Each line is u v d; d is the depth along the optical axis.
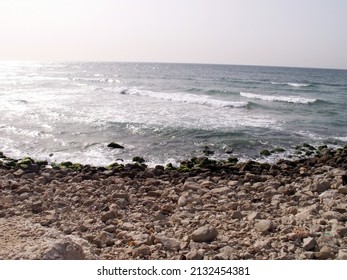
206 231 5.65
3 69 91.94
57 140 15.30
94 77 58.41
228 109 24.17
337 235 5.67
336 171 10.02
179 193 8.36
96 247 5.29
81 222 6.35
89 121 18.58
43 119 19.11
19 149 13.88
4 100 25.61
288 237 5.59
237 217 6.68
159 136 16.06
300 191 8.38
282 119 21.23
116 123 18.02
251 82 50.72
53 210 6.83
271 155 13.98
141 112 21.56
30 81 45.31
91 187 8.66
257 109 24.69
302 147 15.20
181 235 5.79
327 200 7.55
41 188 8.38
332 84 52.72
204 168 11.27
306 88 43.91
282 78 67.06
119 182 9.28
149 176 10.10
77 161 12.62
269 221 6.12
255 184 9.28
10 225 5.22
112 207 7.10
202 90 35.19
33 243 4.45
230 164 11.84
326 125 20.09
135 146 14.66
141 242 5.39
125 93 31.78
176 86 40.91
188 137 15.98
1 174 9.88
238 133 16.75
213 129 17.34
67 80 48.81
